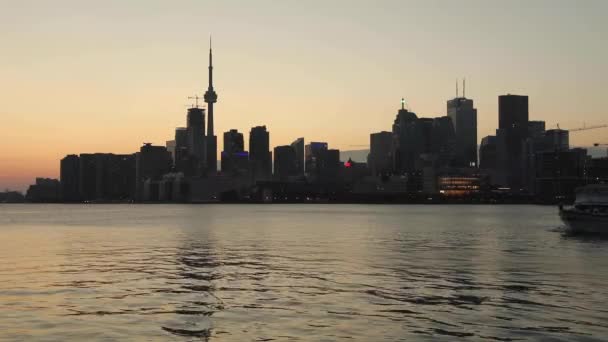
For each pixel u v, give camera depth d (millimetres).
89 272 60344
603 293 45594
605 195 123062
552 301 42062
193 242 105688
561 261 69625
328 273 58156
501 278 54250
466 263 67500
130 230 154000
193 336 32188
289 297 44000
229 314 37812
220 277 55625
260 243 101812
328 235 126375
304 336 32094
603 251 83562
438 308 39500
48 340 31359
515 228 157500
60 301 42875
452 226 171000
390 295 44688
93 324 35094
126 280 54094
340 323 35125
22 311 39000
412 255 77812
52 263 69562
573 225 122875
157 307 40344
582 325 34438
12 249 91750
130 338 31797
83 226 181625
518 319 36031
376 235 126062
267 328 33938
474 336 32000
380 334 32438
